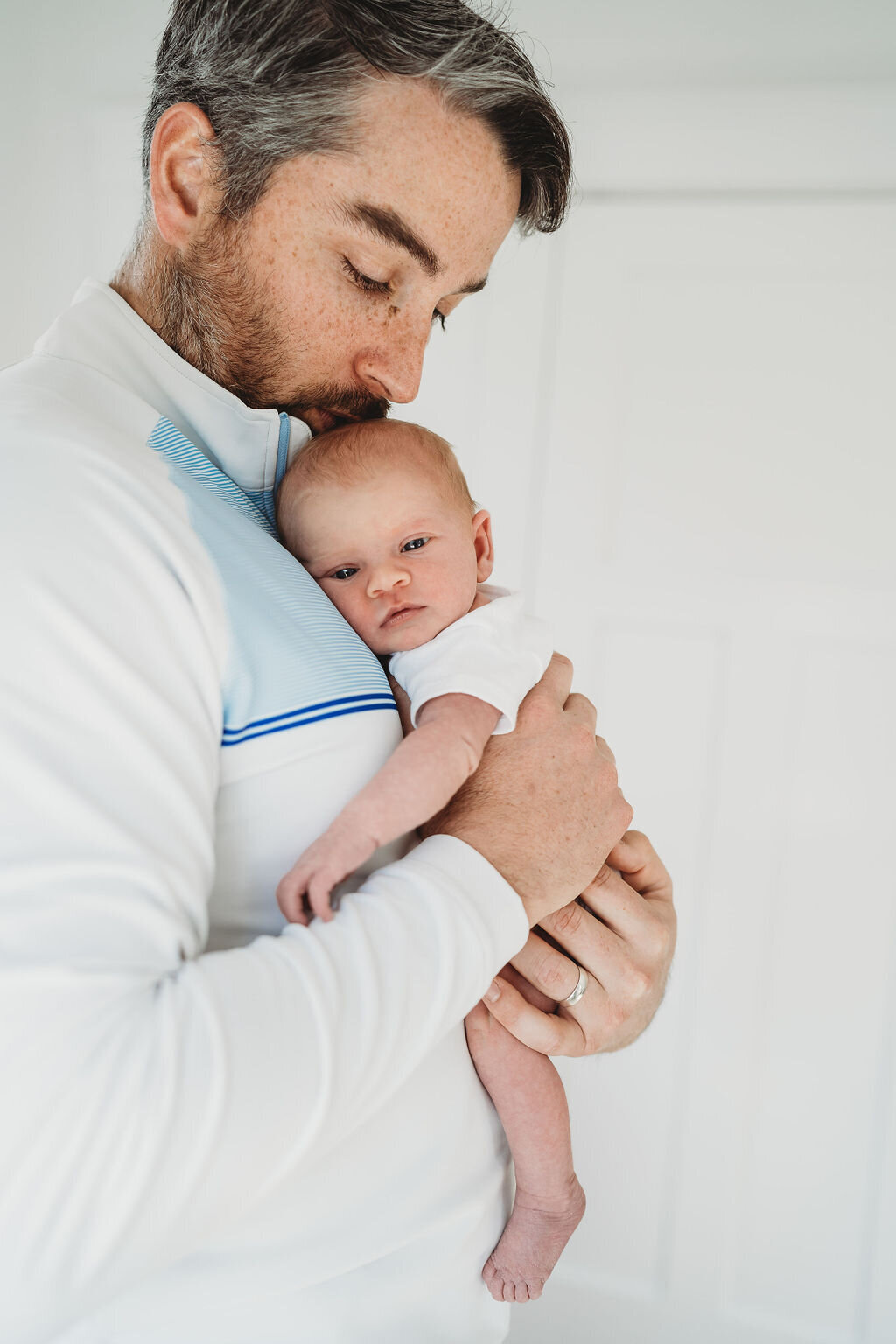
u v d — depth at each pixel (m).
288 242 0.79
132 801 0.53
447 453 0.95
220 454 0.85
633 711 1.99
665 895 1.05
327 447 0.90
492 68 0.77
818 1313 1.93
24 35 2.02
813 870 1.92
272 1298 0.64
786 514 1.91
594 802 0.80
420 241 0.81
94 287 0.77
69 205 2.04
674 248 1.91
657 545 1.97
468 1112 0.79
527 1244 0.88
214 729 0.61
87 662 0.53
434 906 0.63
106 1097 0.47
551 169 0.86
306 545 0.90
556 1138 0.88
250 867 0.66
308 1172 0.65
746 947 1.95
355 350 0.86
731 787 1.95
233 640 0.63
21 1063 0.47
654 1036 1.98
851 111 1.79
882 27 1.80
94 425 0.64
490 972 0.64
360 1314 0.67
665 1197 1.99
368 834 0.65
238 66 0.75
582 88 1.88
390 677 0.90
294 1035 0.53
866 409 1.87
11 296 2.07
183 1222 0.49
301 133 0.75
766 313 1.90
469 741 0.75
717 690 1.95
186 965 0.53
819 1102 1.93
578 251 1.94
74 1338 0.63
